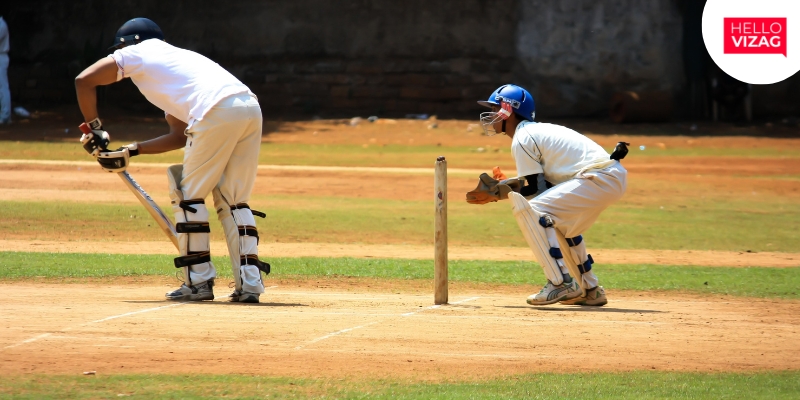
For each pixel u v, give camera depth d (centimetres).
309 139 11319
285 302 2883
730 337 2408
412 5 13838
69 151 9419
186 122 2811
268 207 6353
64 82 14088
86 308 2581
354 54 14000
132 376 1870
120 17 14225
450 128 12394
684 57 13675
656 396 1819
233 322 2403
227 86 2766
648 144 11275
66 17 14350
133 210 5859
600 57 13512
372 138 11469
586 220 2848
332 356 2086
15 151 9256
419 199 7094
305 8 14012
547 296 2839
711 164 9506
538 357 2138
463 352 2162
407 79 13838
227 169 2836
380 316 2573
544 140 2844
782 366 2100
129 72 2816
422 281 3606
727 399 1808
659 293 3322
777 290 3409
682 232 5603
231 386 1820
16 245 4425
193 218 2802
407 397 1773
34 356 2003
